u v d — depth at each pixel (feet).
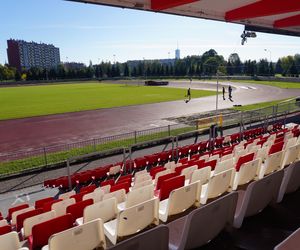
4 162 49.80
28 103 126.00
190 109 101.55
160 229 7.89
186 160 39.01
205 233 9.95
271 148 28.76
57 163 48.19
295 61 332.39
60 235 10.64
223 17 40.24
